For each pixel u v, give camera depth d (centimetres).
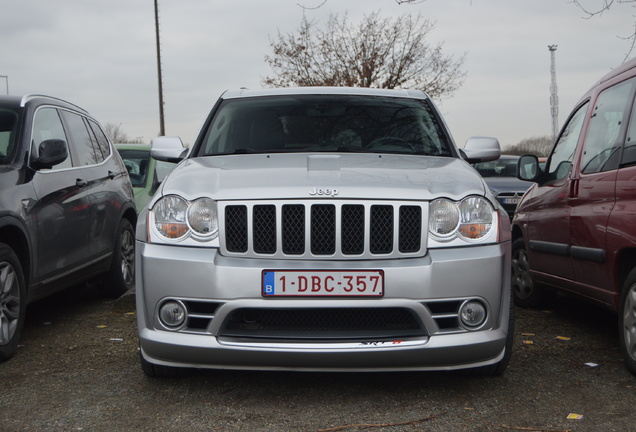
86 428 334
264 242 363
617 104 464
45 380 409
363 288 352
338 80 2952
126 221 695
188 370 402
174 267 361
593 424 336
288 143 489
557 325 560
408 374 416
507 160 1363
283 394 381
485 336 363
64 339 511
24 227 471
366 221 361
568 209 506
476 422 339
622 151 434
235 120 516
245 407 361
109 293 674
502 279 373
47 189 516
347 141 490
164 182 405
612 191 435
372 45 2939
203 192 373
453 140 511
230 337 357
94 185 615
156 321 366
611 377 412
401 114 521
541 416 347
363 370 357
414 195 367
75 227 562
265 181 377
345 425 336
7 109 532
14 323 458
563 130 581
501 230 378
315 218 363
